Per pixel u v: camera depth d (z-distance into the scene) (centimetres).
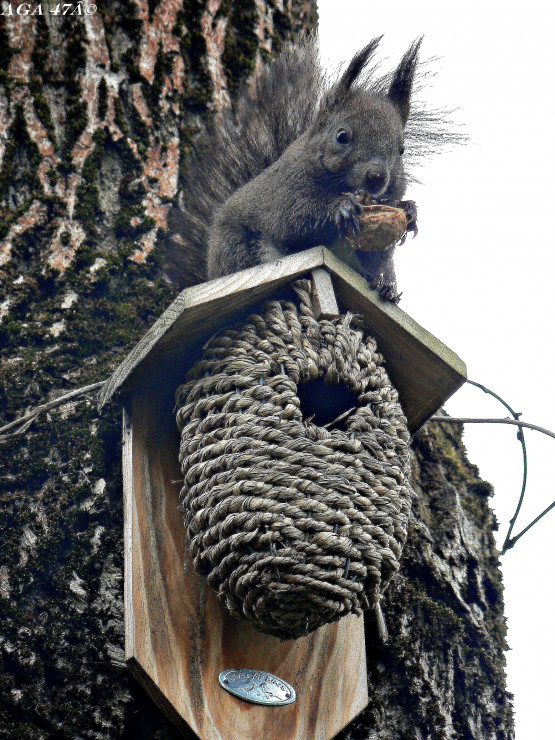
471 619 608
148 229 646
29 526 526
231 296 475
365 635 576
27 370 577
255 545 429
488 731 586
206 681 476
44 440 552
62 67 661
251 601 437
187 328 482
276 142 697
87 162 646
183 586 490
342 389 511
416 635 588
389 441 467
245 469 437
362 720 553
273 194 633
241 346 478
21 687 485
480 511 657
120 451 551
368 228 546
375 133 628
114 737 486
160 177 665
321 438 448
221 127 694
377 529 437
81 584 512
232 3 739
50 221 626
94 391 569
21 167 635
